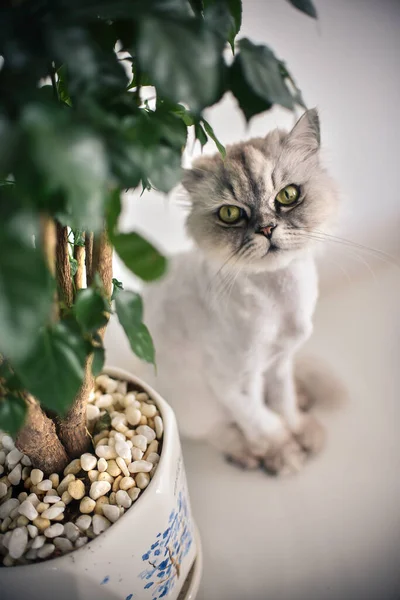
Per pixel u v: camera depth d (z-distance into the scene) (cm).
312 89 51
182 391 50
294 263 39
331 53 50
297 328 42
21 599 27
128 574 28
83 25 15
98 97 18
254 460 50
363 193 56
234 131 50
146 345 23
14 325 13
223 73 18
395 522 45
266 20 47
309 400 56
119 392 36
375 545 43
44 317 14
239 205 37
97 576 26
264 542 44
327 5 48
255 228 36
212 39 16
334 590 41
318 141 37
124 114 19
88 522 28
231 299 40
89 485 30
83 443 32
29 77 15
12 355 14
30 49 15
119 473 30
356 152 54
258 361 43
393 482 48
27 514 28
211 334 43
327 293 65
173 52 15
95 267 26
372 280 63
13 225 14
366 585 41
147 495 28
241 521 46
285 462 50
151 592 30
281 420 52
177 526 31
